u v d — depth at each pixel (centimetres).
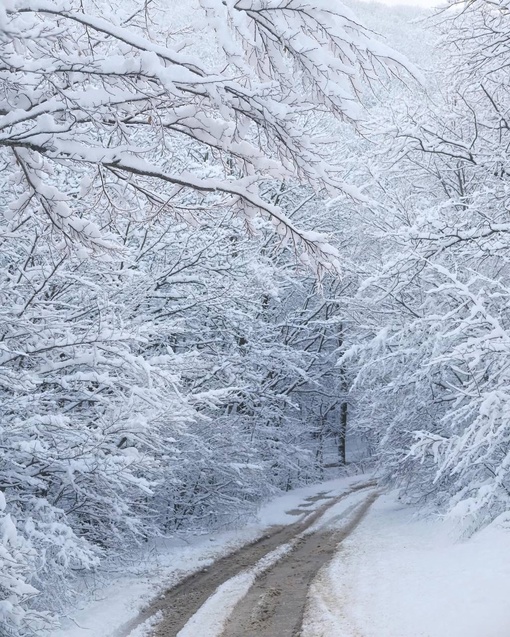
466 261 1366
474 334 1243
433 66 1548
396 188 1686
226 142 524
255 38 479
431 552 1121
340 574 1089
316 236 550
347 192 533
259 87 467
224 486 1678
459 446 1095
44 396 881
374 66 489
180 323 1461
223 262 1425
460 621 724
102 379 868
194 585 1102
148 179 589
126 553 1174
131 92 490
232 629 848
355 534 1510
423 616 770
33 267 960
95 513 996
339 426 3459
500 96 1467
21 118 478
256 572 1179
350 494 2398
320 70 465
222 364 1571
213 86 464
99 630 812
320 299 2477
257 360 1948
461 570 926
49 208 544
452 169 1544
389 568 1062
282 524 1758
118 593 985
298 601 959
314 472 2861
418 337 1479
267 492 2156
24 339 862
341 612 861
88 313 1023
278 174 541
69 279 999
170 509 1531
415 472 1675
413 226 1298
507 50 1227
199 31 500
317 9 452
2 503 677
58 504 986
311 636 783
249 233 590
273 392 2067
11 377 802
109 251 585
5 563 610
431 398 1561
